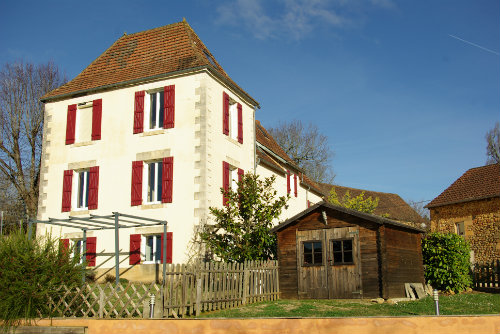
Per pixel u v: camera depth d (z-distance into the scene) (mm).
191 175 18578
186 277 12094
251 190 17766
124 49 22609
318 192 33656
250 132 22969
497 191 26406
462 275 17953
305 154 44875
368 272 15031
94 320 10219
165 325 9086
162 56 21109
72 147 21031
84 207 20703
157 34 22531
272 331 8172
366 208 37062
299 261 16250
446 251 17922
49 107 22031
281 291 16391
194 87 19312
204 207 18109
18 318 11094
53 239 13055
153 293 11086
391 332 7723
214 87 19844
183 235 18156
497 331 7641
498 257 25859
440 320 7695
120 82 20469
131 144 19875
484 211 27047
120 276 18703
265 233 17266
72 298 11469
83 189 20969
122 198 19500
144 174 19531
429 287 17000
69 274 11938
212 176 18891
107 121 20562
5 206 32812
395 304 13734
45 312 11422
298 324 8062
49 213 20875
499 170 28250
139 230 18844
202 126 18812
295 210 28734
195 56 20094
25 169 29844
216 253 16922
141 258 18688
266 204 18594
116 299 11086
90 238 19641
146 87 20172
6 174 29047
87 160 20594
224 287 13438
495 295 17047
